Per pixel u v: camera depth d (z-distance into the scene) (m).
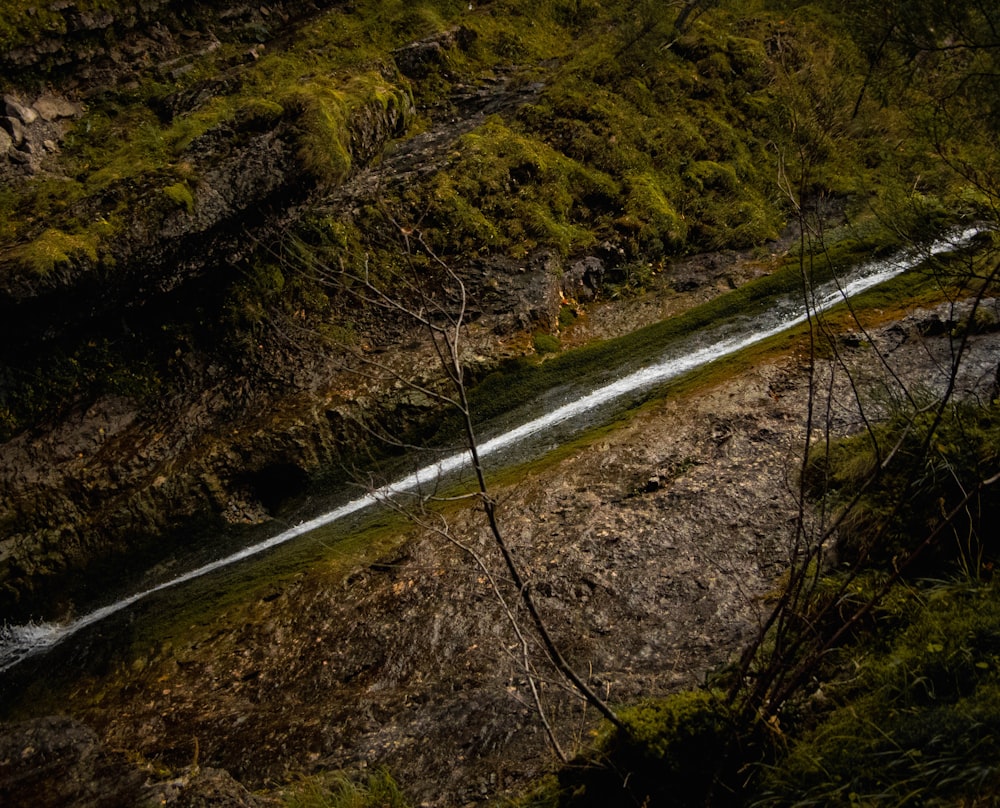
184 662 5.79
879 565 3.79
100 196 7.25
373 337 8.21
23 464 7.03
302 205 8.30
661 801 2.96
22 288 6.58
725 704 3.08
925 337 6.73
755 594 4.68
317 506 7.29
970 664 2.96
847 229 9.09
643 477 6.13
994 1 4.64
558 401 7.80
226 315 7.97
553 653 2.96
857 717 3.00
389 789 3.94
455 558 5.87
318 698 5.09
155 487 7.04
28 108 8.25
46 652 6.35
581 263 9.12
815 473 5.23
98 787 4.03
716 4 12.41
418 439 7.60
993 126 5.05
